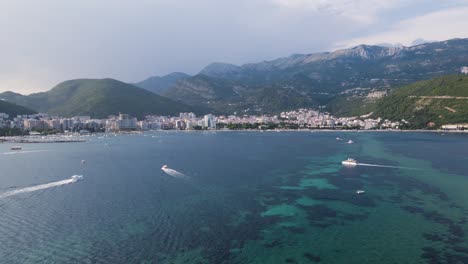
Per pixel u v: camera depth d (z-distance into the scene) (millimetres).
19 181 158125
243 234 92375
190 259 78062
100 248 83562
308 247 84562
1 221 102562
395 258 78562
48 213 109750
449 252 80875
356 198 126625
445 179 156625
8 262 77188
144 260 77562
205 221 102188
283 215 107750
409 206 116000
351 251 82438
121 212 110500
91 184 151875
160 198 127438
